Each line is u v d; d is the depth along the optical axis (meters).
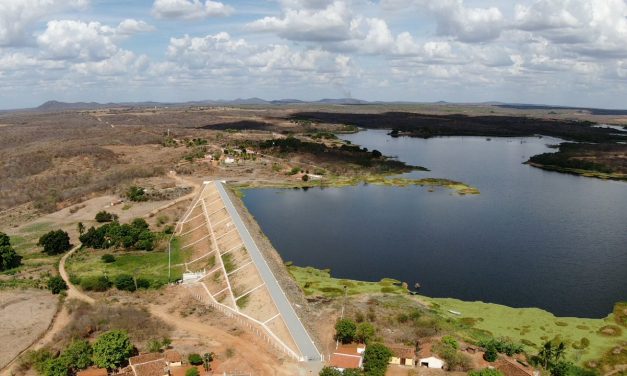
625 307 123.31
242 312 116.69
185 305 122.56
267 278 128.12
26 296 127.25
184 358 95.38
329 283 139.12
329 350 100.19
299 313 112.12
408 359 93.69
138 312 115.94
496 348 100.00
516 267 150.88
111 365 90.75
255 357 95.88
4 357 97.12
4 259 147.62
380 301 125.38
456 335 106.88
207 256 156.12
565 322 116.75
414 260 157.75
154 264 152.38
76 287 133.75
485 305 125.56
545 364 94.56
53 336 105.69
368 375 88.50
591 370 97.00
